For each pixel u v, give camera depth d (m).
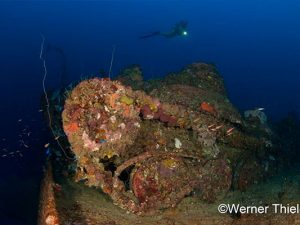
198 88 5.33
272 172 5.97
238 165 5.29
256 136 5.64
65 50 32.16
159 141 4.55
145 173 4.30
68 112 4.09
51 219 3.40
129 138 4.30
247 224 4.24
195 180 4.57
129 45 44.78
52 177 4.37
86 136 4.09
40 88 14.88
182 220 4.23
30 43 32.09
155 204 4.29
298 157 7.54
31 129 8.58
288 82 28.61
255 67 37.38
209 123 4.85
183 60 38.62
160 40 54.53
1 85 15.27
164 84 5.55
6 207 6.46
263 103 20.09
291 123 8.09
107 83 4.21
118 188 4.26
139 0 102.44
